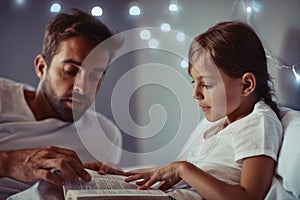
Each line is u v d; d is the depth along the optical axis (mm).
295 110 1123
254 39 1121
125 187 938
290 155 933
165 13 1230
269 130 977
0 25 1163
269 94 1119
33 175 992
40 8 1179
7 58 1165
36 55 1174
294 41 1177
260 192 903
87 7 1197
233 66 1076
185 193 952
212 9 1224
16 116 1153
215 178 927
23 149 1088
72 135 1188
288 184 920
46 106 1178
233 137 1010
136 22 1221
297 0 1174
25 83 1171
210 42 1104
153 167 1123
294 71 1172
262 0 1201
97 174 1041
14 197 1005
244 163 945
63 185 930
